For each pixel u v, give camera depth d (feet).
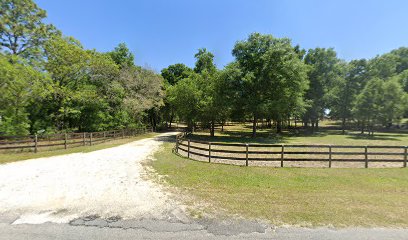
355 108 81.87
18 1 53.98
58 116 58.65
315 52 104.37
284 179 21.61
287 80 68.95
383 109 72.28
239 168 26.43
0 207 14.26
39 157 33.35
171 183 20.16
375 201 15.44
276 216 13.07
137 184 19.76
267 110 68.23
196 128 112.68
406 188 18.69
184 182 20.51
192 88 72.79
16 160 30.78
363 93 79.25
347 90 102.17
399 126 110.01
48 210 13.91
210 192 17.62
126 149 43.65
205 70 83.97
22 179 20.99
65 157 33.65
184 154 38.04
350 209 14.05
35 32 56.70
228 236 10.74
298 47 108.27
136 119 93.71
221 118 82.07
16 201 15.34
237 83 70.79
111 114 79.71
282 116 85.35
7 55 46.34
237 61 76.02
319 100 100.17
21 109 47.75
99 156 34.76
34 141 37.58
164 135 87.25
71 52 57.06
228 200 15.78
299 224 12.05
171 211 13.85
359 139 67.82
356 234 10.95
